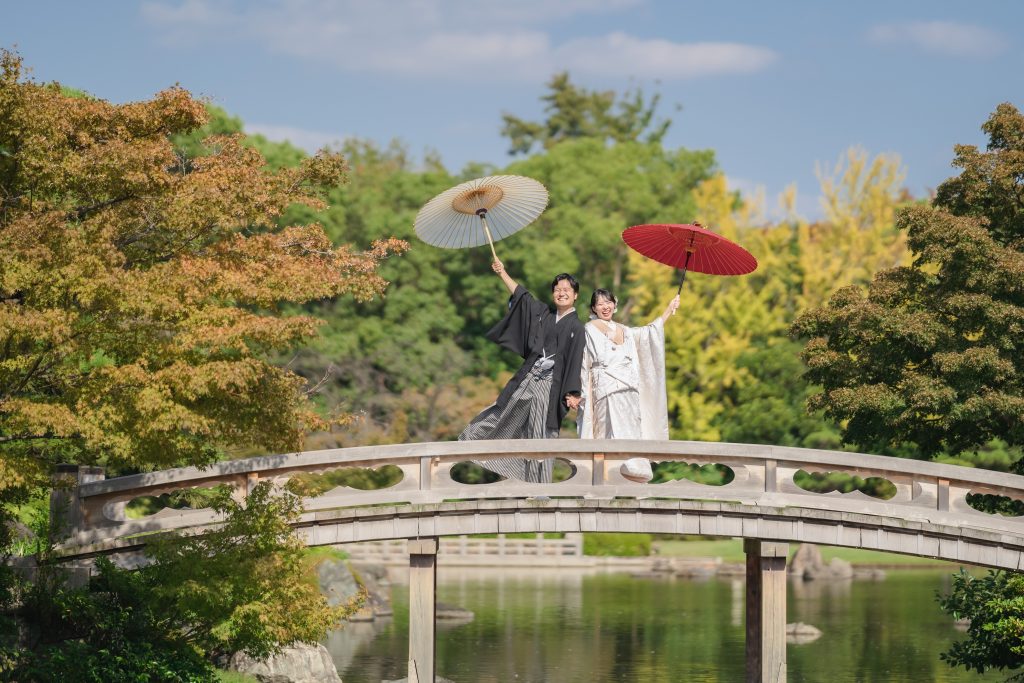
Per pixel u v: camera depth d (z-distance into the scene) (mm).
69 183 17000
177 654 17000
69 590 16797
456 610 34188
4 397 16328
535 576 48406
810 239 59688
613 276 59219
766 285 55781
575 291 17547
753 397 52500
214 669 18656
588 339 17781
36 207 16891
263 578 16391
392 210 56781
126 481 17203
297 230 19062
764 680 17500
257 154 19156
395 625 32125
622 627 32031
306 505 17312
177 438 16047
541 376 17312
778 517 17359
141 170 16797
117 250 16453
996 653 19328
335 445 46062
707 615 34750
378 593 35094
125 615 16641
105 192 17359
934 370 23984
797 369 51531
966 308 23062
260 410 17594
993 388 23438
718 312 54219
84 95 18516
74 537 17203
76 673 15672
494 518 17469
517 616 34469
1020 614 18562
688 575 49031
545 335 17422
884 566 51875
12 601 16828
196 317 16297
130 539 17172
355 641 28828
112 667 15875
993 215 24625
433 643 17516
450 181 59281
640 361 17922
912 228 24141
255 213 18094
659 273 54312
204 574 16281
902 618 33938
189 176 17766
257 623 16375
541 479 17594
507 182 17250
